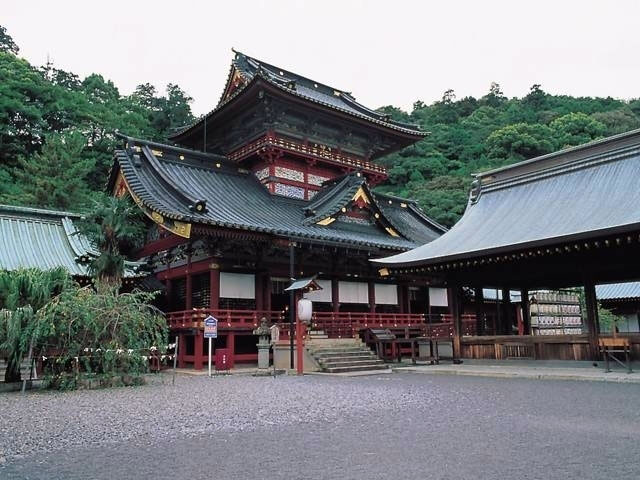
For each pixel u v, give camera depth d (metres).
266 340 22.97
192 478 5.68
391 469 5.90
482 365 22.05
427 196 75.19
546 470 5.75
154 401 12.27
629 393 12.40
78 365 16.09
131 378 16.50
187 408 11.01
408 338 25.59
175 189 26.16
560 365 19.97
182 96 79.62
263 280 27.45
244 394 13.39
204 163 32.19
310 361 21.67
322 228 29.42
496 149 91.06
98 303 16.52
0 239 24.23
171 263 28.88
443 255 20.64
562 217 20.16
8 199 42.22
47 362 16.22
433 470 5.82
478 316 24.73
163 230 28.36
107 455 6.88
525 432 7.89
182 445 7.39
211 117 34.25
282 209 30.94
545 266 20.80
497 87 137.88
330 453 6.73
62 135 53.84
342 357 22.00
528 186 24.55
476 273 23.61
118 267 20.95
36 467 6.31
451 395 12.64
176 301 28.44
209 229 23.61
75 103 61.41
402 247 30.97
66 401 12.65
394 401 11.68
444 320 36.06
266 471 5.91
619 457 6.26
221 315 24.75
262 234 24.94
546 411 9.91
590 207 19.88
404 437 7.68
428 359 24.67
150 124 69.00
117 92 75.56
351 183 32.78
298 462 6.29
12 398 13.54
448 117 113.75
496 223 22.83
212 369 23.38
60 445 7.57
